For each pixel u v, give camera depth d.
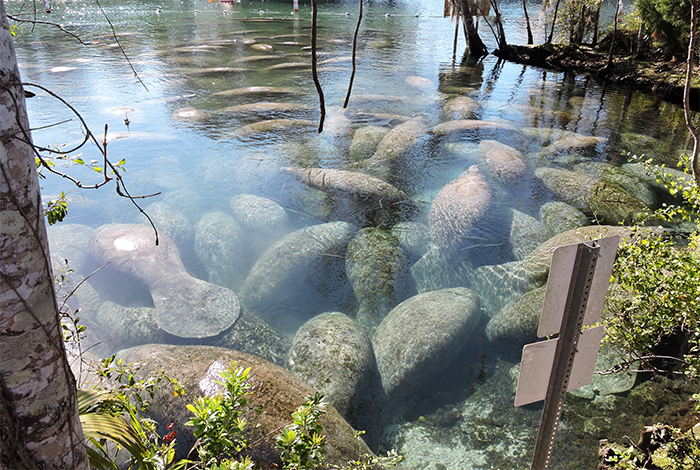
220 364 4.34
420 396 4.75
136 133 10.98
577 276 2.12
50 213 2.72
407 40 24.03
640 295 3.96
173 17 27.97
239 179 8.97
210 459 2.50
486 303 5.97
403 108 13.28
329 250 6.86
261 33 24.42
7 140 1.47
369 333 5.51
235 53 19.77
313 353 4.91
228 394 2.52
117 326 5.48
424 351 4.94
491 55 21.30
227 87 15.02
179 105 13.10
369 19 30.75
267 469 3.47
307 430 2.50
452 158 9.95
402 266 6.46
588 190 8.30
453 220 7.31
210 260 6.73
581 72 18.09
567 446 4.13
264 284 6.21
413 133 10.92
